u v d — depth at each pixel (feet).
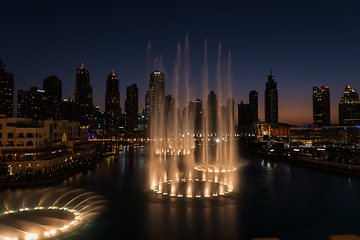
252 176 335.06
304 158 465.88
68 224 163.02
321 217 175.73
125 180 302.04
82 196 226.79
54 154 352.28
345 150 483.51
